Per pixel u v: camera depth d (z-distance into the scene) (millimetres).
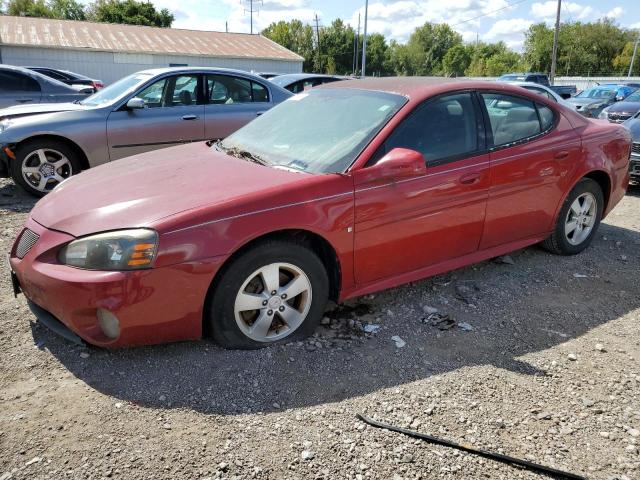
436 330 3393
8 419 2420
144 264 2611
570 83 45250
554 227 4469
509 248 4148
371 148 3246
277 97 7621
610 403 2721
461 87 3779
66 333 2832
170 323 2748
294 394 2688
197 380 2744
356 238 3178
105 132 6410
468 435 2449
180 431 2396
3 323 3238
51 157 6355
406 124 3420
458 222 3660
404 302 3750
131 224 2682
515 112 4062
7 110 6598
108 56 30000
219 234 2730
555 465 2295
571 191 4461
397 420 2527
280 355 2998
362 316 3521
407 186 3326
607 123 4891
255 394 2668
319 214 3002
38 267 2752
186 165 3441
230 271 2812
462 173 3590
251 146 3719
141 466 2186
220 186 2986
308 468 2217
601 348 3240
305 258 3039
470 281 4141
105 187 3160
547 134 4207
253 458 2256
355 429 2455
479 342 3275
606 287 4152
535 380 2898
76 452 2246
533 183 4066
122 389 2660
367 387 2771
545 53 75938
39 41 28828
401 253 3428
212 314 2859
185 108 6906
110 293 2596
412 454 2316
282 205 2900
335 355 3045
